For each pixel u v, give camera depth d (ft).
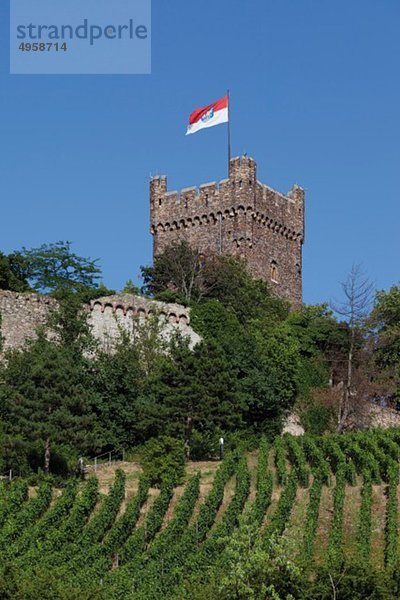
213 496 189.16
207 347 232.73
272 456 224.94
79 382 217.77
